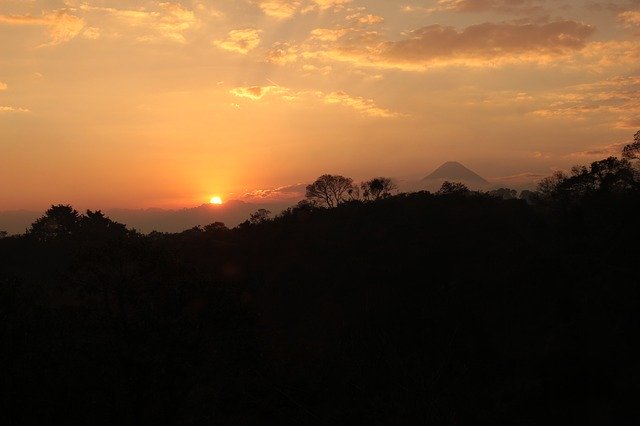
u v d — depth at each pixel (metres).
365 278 46.00
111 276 15.48
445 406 8.93
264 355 15.41
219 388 15.21
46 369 13.60
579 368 27.69
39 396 13.22
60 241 57.53
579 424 23.72
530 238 50.12
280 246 59.44
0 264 50.69
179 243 63.94
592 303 34.97
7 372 13.12
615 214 47.53
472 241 51.78
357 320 35.34
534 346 30.95
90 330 15.11
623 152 57.72
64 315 15.62
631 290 34.50
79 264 15.30
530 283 39.62
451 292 38.69
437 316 33.41
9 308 14.95
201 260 55.00
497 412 12.87
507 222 57.25
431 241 52.91
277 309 43.91
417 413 8.64
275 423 12.35
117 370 14.20
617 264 39.00
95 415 13.87
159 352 14.40
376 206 69.06
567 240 46.81
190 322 14.95
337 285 45.84
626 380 27.09
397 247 52.69
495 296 38.81
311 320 40.94
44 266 48.44
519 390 24.98
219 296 16.12
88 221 70.81
